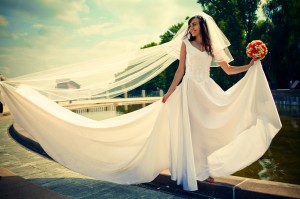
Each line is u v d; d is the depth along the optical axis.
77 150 3.62
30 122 3.60
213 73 26.89
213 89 3.31
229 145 3.43
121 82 3.83
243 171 5.39
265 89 3.12
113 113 21.27
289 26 22.95
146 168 3.31
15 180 3.13
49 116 3.57
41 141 3.60
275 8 24.02
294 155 6.44
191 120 3.22
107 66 3.78
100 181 3.74
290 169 5.39
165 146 3.43
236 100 3.17
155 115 3.57
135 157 3.40
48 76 3.61
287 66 23.98
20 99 3.54
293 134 9.07
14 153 5.62
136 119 3.54
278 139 8.36
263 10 24.97
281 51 24.19
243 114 3.16
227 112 3.16
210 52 3.25
